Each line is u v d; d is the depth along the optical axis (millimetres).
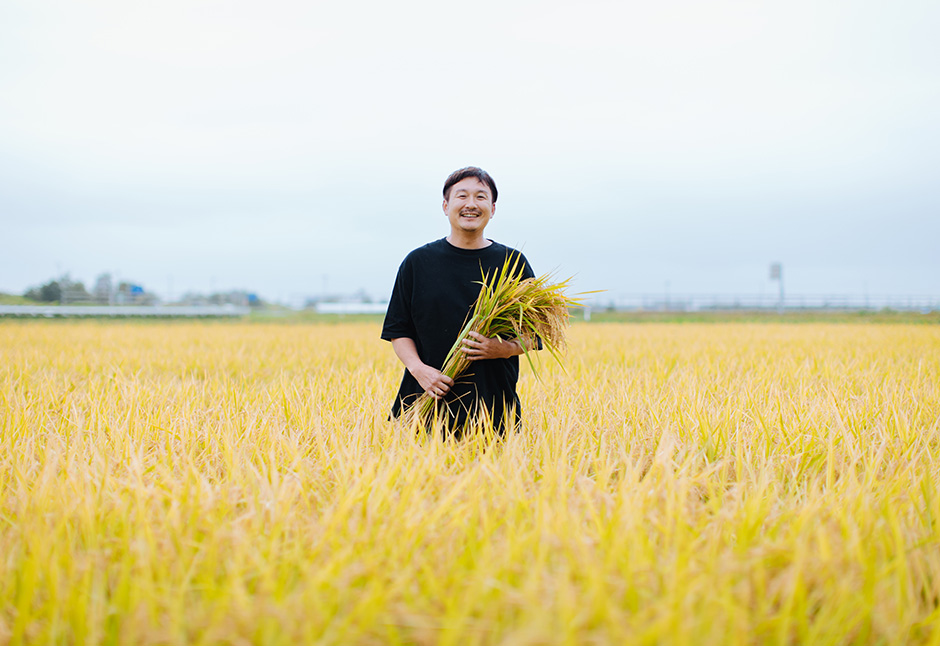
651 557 2070
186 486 2535
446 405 3773
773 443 3676
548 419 4117
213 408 4523
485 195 3705
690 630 1692
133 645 1710
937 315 29672
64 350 10453
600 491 2541
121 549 2186
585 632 1697
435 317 3822
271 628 1687
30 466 3109
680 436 3867
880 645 1833
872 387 5688
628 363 8930
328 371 7133
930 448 3846
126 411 4379
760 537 2277
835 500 2584
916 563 2125
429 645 1710
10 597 1995
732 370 7402
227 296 44000
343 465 2881
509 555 2002
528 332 3615
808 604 1941
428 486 2654
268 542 2162
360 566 1947
